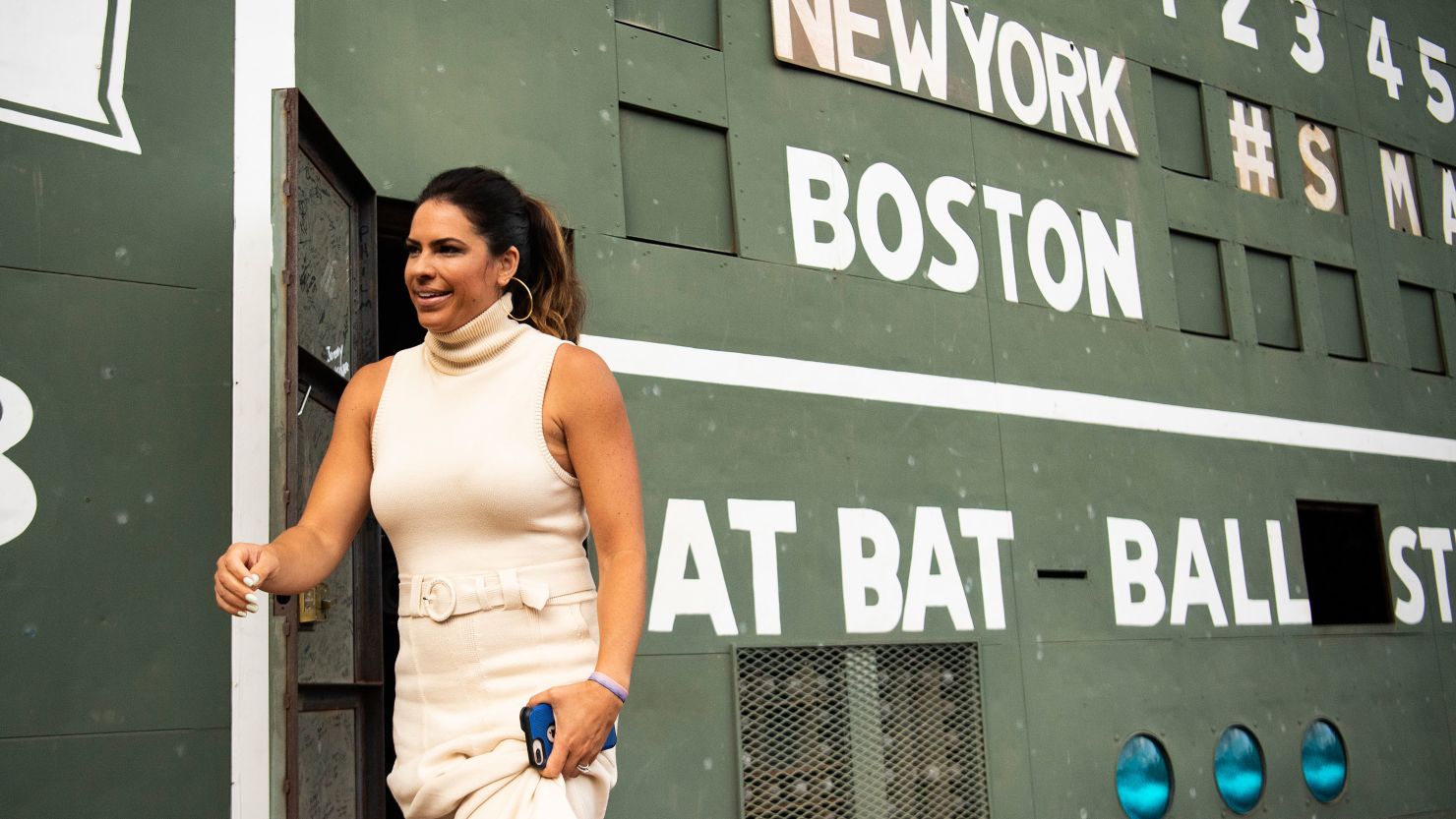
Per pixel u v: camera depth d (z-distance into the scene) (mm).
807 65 4539
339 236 3383
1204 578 5297
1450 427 6637
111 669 2980
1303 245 6156
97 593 2998
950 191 4875
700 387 4066
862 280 4539
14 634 2891
